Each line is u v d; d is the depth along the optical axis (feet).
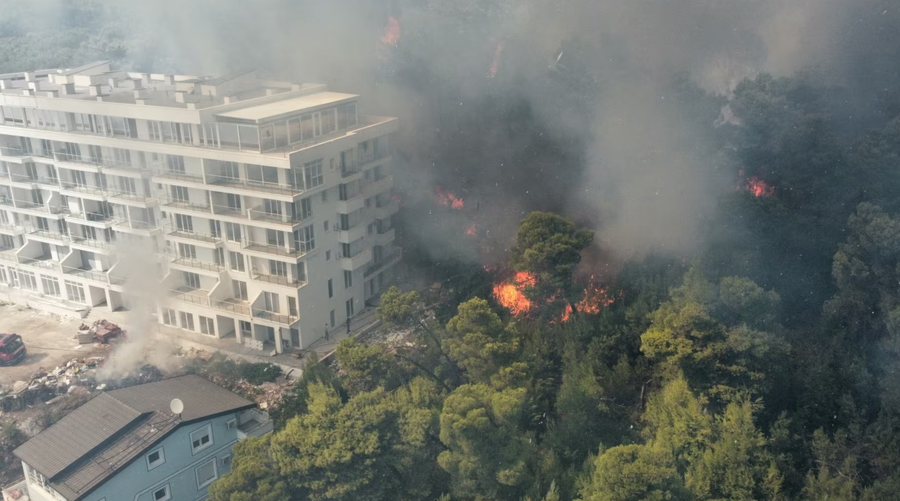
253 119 176.14
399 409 138.82
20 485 154.71
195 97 196.75
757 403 148.36
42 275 224.94
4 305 226.99
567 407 151.64
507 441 132.16
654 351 153.48
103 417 143.02
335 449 128.47
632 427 155.63
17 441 166.09
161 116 185.78
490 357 144.87
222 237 192.65
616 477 118.11
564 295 181.06
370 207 212.64
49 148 214.48
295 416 143.43
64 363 190.90
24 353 193.26
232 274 195.00
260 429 155.22
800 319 184.34
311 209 185.26
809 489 135.33
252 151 179.63
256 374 180.86
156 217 203.00
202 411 146.82
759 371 152.25
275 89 216.74
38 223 227.40
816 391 156.15
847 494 130.21
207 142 185.26
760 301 152.35
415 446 132.98
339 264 199.93
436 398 147.74
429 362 167.22
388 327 181.98
